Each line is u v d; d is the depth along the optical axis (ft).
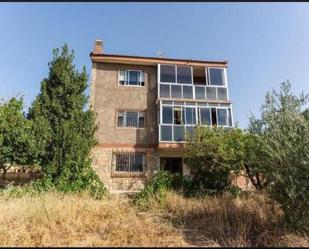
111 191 59.06
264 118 25.35
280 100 25.13
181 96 67.87
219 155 46.39
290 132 22.95
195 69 73.82
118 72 69.21
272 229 23.49
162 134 62.59
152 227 25.93
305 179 21.75
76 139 48.91
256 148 26.05
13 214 25.85
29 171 57.57
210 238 23.41
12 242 20.66
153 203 38.45
